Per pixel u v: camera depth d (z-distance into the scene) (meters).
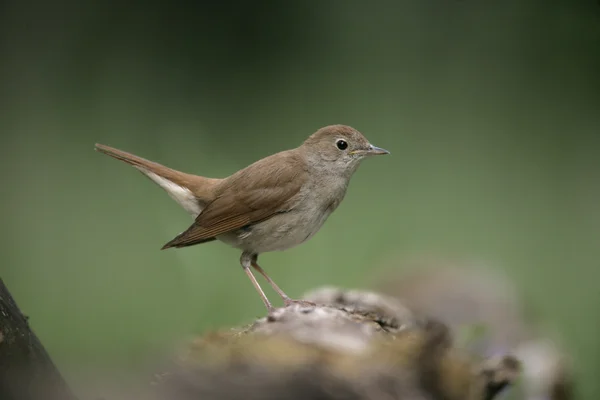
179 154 13.65
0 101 14.52
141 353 6.95
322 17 16.45
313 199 8.52
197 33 16.19
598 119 14.61
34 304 10.66
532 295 11.26
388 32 16.25
